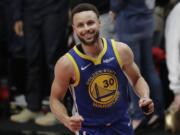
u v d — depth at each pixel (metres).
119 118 7.21
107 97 7.04
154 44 11.91
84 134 7.22
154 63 11.80
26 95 12.24
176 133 11.16
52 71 11.69
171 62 10.84
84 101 7.06
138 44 10.73
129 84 8.01
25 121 12.28
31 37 11.83
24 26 11.92
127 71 7.14
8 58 12.95
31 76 12.00
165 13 11.77
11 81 12.91
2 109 12.85
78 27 6.76
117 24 10.59
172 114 11.16
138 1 10.50
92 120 7.16
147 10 10.65
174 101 11.23
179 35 10.77
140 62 10.93
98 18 6.82
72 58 6.90
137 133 11.07
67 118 6.84
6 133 11.56
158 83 11.08
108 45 6.98
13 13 12.12
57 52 11.77
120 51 6.98
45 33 11.68
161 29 11.88
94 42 6.77
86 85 6.97
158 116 11.29
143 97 6.91
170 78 10.89
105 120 7.16
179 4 10.86
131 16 10.51
